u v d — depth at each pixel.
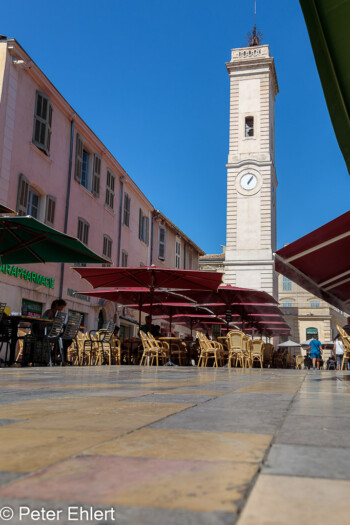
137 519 0.84
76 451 1.44
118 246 25.52
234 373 8.30
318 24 3.52
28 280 16.97
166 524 0.82
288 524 0.82
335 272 8.02
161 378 5.99
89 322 22.02
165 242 33.28
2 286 15.48
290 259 7.28
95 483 1.08
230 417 2.29
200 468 1.23
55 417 2.24
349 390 4.43
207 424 2.05
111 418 2.21
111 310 24.41
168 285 13.66
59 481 1.09
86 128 21.48
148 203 30.39
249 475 1.16
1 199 15.50
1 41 15.92
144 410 2.53
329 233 6.73
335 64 3.76
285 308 48.59
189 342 17.98
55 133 19.05
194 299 16.38
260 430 1.91
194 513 0.88
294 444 1.60
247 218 35.38
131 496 0.98
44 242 9.72
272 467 1.25
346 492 1.02
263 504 0.93
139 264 28.73
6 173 15.76
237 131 36.88
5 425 1.98
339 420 2.25
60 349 11.05
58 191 19.28
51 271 18.78
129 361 15.07
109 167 24.52
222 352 14.20
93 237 22.50
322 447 1.55
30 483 1.08
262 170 35.81
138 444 1.56
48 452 1.43
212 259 56.31
